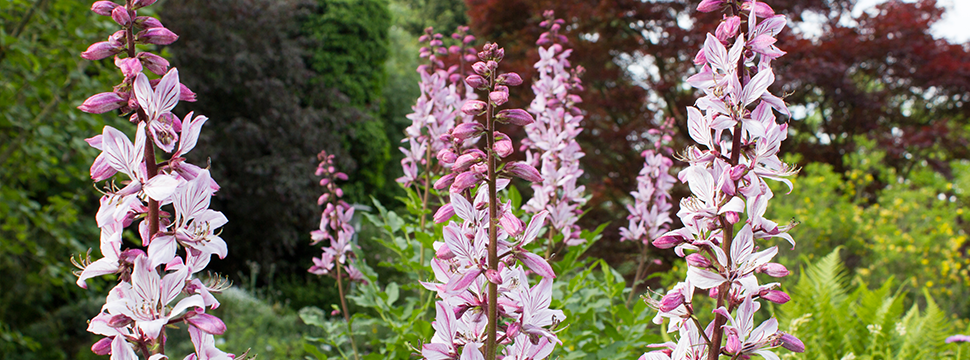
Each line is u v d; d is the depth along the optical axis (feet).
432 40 12.50
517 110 5.08
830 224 24.23
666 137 12.98
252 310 27.58
